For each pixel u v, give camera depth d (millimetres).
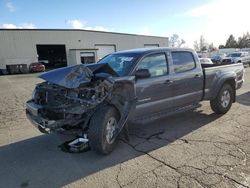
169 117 6492
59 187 3406
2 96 12016
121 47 47938
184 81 5664
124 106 4590
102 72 4754
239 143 4590
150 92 4996
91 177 3621
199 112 6906
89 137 4215
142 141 4922
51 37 40969
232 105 7609
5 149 4797
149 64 5113
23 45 39000
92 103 4078
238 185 3219
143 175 3596
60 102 4234
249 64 30000
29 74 31953
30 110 4582
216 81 6359
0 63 37562
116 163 4027
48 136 5441
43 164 4105
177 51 5707
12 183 3559
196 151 4316
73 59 42125
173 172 3633
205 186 3229
